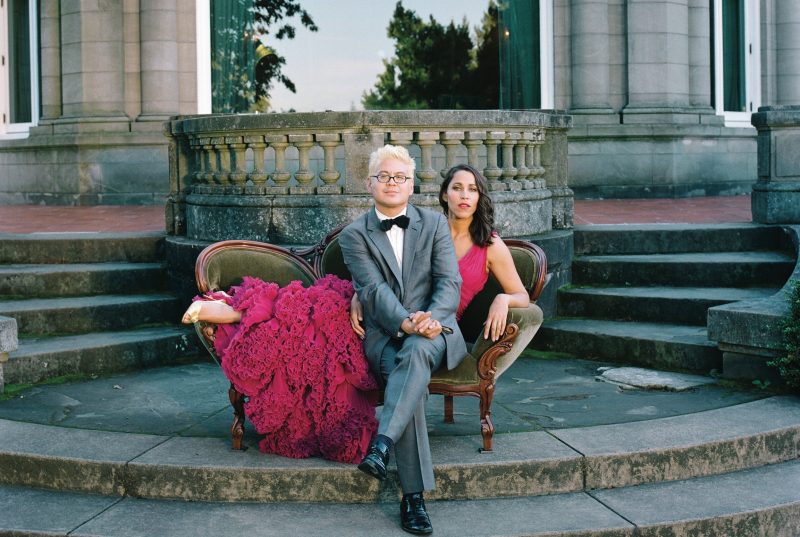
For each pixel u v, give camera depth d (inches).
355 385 162.4
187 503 159.5
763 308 208.4
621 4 475.5
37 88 508.7
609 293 264.8
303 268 191.2
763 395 202.1
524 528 146.8
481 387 165.2
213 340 169.5
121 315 259.9
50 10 489.1
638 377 218.4
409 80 501.0
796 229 278.1
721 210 376.8
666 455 166.7
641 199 458.3
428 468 150.3
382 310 158.6
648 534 147.4
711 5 504.1
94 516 153.4
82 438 175.9
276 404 162.1
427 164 255.1
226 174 270.4
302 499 159.5
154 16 468.8
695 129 473.1
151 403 203.6
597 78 473.1
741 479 168.1
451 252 167.5
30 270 274.5
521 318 165.0
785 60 541.0
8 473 168.4
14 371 219.1
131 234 301.4
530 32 487.2
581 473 162.9
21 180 502.9
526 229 269.3
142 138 467.5
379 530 147.2
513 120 261.1
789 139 294.4
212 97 484.1
